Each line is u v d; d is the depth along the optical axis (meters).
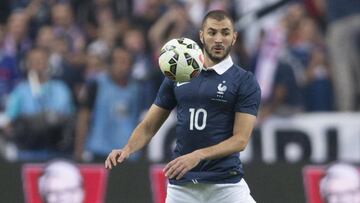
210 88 20.27
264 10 41.97
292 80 39.53
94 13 42.81
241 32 41.66
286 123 37.78
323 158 37.44
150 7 41.81
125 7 43.06
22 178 31.03
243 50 39.88
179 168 19.06
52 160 31.14
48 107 37.12
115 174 31.03
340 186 30.81
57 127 36.88
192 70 19.92
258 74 39.84
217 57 20.16
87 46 40.97
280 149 37.53
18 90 37.00
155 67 38.59
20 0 43.91
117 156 20.62
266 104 38.72
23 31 41.50
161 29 40.84
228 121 20.36
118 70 37.12
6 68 40.22
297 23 41.91
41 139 36.75
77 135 37.16
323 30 41.97
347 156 37.44
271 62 39.91
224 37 20.11
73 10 42.97
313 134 37.56
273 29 41.44
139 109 37.56
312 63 40.59
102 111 37.03
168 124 36.53
